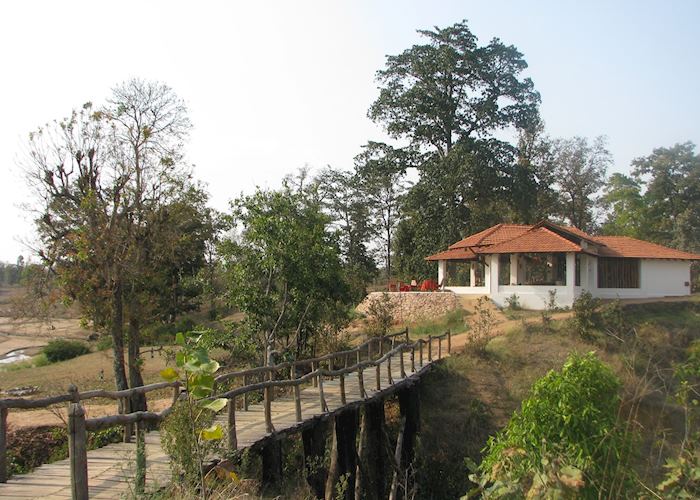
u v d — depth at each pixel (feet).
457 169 141.18
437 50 150.82
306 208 68.39
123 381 61.72
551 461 16.19
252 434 36.17
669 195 209.67
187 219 72.69
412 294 120.37
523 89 154.40
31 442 51.39
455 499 55.67
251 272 65.62
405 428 61.87
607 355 78.69
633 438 20.16
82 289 61.72
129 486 23.85
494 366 78.54
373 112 154.30
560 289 109.91
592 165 210.38
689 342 82.58
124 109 67.00
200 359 19.54
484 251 115.96
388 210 211.61
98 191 65.26
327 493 45.09
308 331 72.18
